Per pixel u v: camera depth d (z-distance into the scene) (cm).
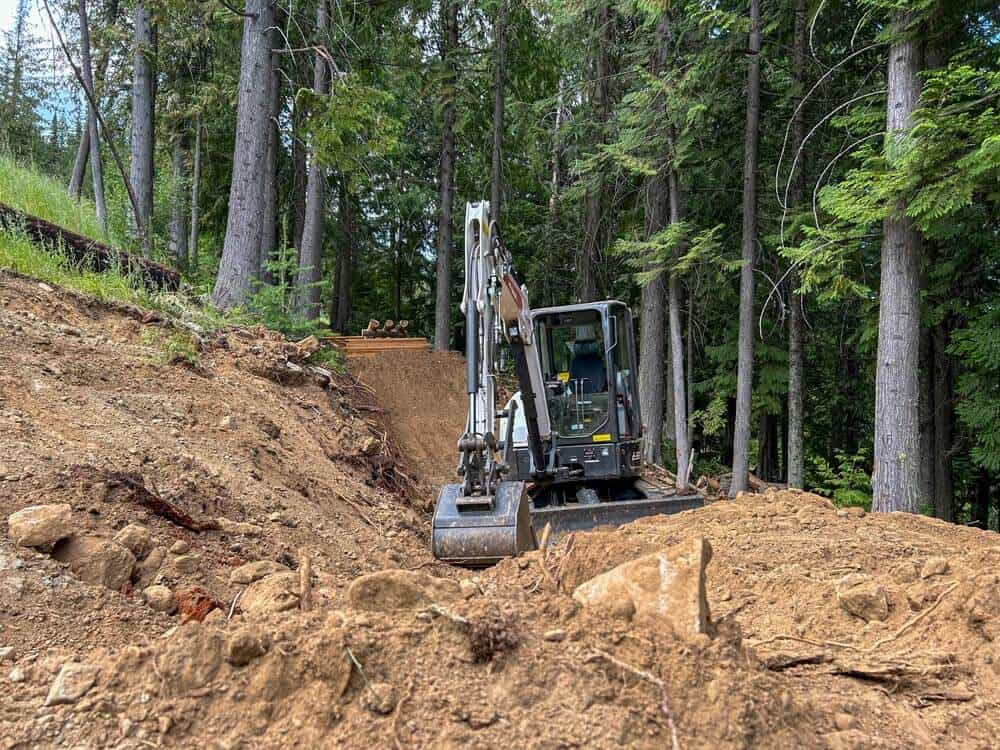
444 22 2058
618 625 261
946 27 918
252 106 1243
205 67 2155
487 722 221
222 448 595
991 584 365
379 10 1808
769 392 1748
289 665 239
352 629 249
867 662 330
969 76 800
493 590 308
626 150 1446
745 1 1420
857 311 1441
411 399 1458
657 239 1403
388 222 2992
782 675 309
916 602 391
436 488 1135
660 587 268
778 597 444
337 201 2583
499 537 478
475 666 243
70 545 345
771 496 790
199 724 227
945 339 1370
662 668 241
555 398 1007
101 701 233
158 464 496
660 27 1457
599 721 222
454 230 2478
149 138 1655
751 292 1328
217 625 276
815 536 599
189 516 436
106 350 667
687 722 226
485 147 2180
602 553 342
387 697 229
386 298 3338
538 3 1905
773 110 1474
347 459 842
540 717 224
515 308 725
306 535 520
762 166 1507
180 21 1812
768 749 225
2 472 382
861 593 396
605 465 984
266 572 395
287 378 956
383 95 1298
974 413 1149
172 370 705
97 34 1775
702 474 1839
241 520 492
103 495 399
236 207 1231
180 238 2052
